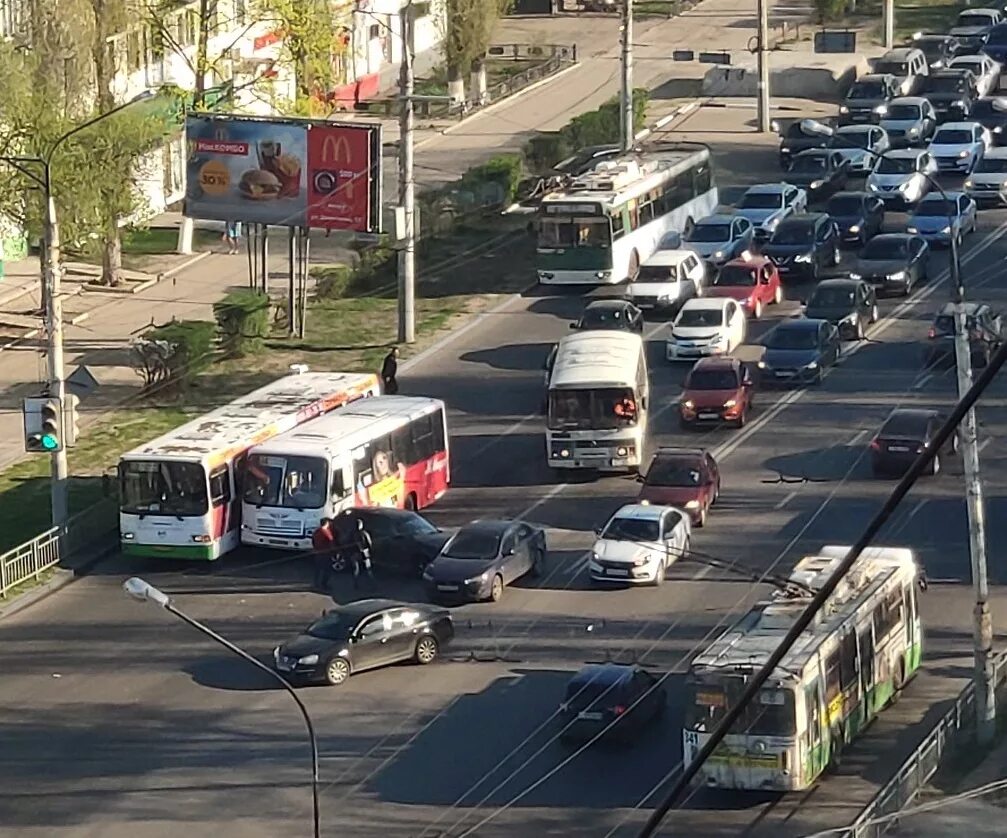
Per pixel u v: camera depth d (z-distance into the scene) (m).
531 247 106.62
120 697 58.38
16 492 74.75
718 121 130.00
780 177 115.12
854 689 52.94
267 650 61.22
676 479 69.81
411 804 50.72
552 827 49.03
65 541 68.81
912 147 118.62
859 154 114.06
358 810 50.56
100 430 81.06
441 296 98.75
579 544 68.75
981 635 52.94
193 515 67.88
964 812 49.25
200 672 59.94
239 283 100.69
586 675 54.31
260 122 92.12
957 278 52.09
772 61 139.38
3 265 100.38
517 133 129.50
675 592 64.19
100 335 92.44
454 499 73.69
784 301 94.88
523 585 65.50
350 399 75.81
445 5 134.75
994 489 71.69
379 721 55.91
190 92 108.56
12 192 89.25
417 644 59.62
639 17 165.12
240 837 49.47
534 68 145.38
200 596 66.00
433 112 133.88
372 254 102.38
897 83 129.00
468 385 85.62
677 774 51.62
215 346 89.69
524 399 83.81
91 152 91.12
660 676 57.50
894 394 81.88
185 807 51.31
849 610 53.28
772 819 49.12
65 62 91.44
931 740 51.06
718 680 49.91
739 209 103.62
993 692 53.19
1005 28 144.75
